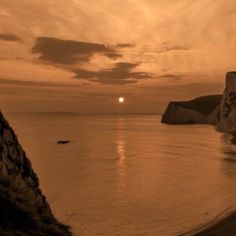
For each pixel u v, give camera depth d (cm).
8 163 1320
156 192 4288
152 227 2902
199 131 17450
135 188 4544
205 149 9731
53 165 6750
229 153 8706
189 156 8206
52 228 1047
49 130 18612
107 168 6378
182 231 2759
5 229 923
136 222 3064
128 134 15962
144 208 3531
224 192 4241
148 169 6250
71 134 15812
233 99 15638
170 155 8450
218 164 6812
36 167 6475
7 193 1034
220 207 3484
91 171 6003
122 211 3441
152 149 9900
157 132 17238
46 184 4812
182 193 4228
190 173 5772
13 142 1438
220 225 2797
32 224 999
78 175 5591
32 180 1484
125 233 2789
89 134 15925
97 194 4181
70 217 3234
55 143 11644
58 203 3766
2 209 978
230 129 15238
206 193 4203
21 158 1458
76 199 3938
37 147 10450
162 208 3516
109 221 3097
